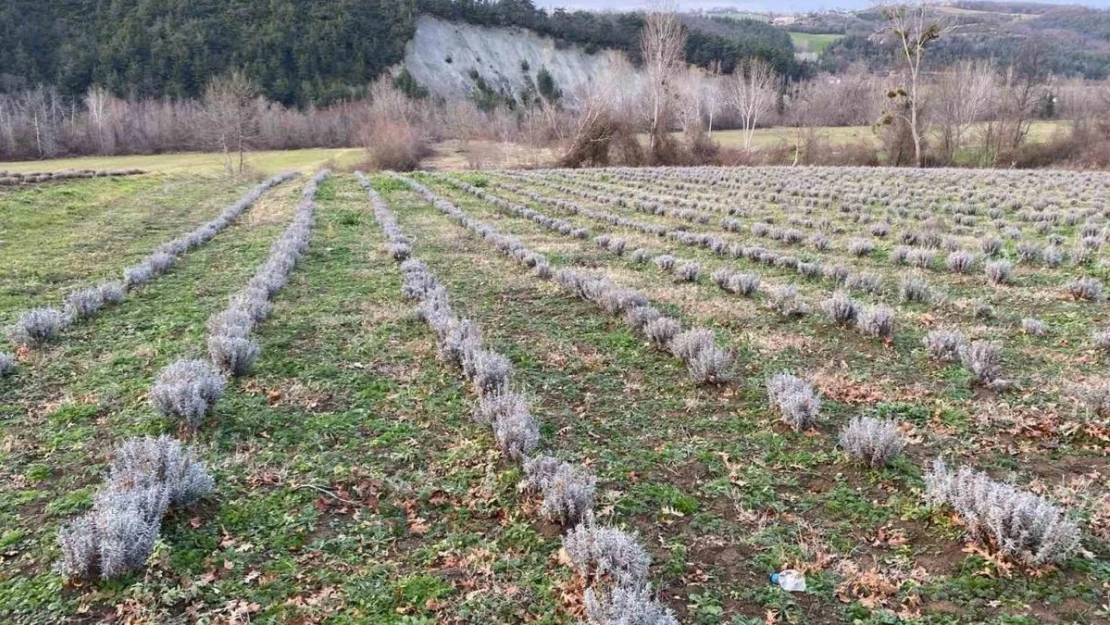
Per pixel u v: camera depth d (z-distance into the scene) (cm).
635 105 6606
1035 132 5619
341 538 430
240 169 4334
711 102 6981
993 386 662
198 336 849
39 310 830
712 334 751
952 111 5172
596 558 382
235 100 5459
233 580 388
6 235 1555
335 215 2034
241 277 1205
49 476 504
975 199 2247
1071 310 955
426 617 362
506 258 1401
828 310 903
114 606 363
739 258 1388
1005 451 540
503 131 6538
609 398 667
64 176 2884
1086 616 353
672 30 5719
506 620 360
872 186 2745
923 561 403
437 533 441
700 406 643
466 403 649
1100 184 2533
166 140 6412
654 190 2808
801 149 5153
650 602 342
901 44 5459
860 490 486
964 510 418
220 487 486
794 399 587
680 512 462
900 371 726
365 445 563
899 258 1322
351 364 756
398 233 1630
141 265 1193
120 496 409
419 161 5300
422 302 952
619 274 1231
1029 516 391
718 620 358
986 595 371
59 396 655
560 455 545
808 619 358
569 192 2728
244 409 624
